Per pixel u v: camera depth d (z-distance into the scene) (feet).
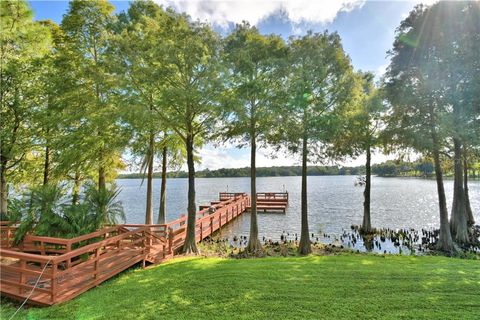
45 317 12.09
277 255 29.12
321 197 97.45
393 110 35.78
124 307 12.95
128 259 18.89
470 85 27.32
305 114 26.53
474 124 28.07
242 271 18.06
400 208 68.08
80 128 28.99
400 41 33.81
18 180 36.37
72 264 17.39
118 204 22.81
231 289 14.98
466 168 47.67
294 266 19.16
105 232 18.88
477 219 53.57
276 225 50.49
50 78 29.22
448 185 134.72
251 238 29.68
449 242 31.58
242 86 24.21
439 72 29.60
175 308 12.82
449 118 28.81
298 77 25.53
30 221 19.83
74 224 19.36
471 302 13.08
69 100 29.48
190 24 24.47
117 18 30.68
